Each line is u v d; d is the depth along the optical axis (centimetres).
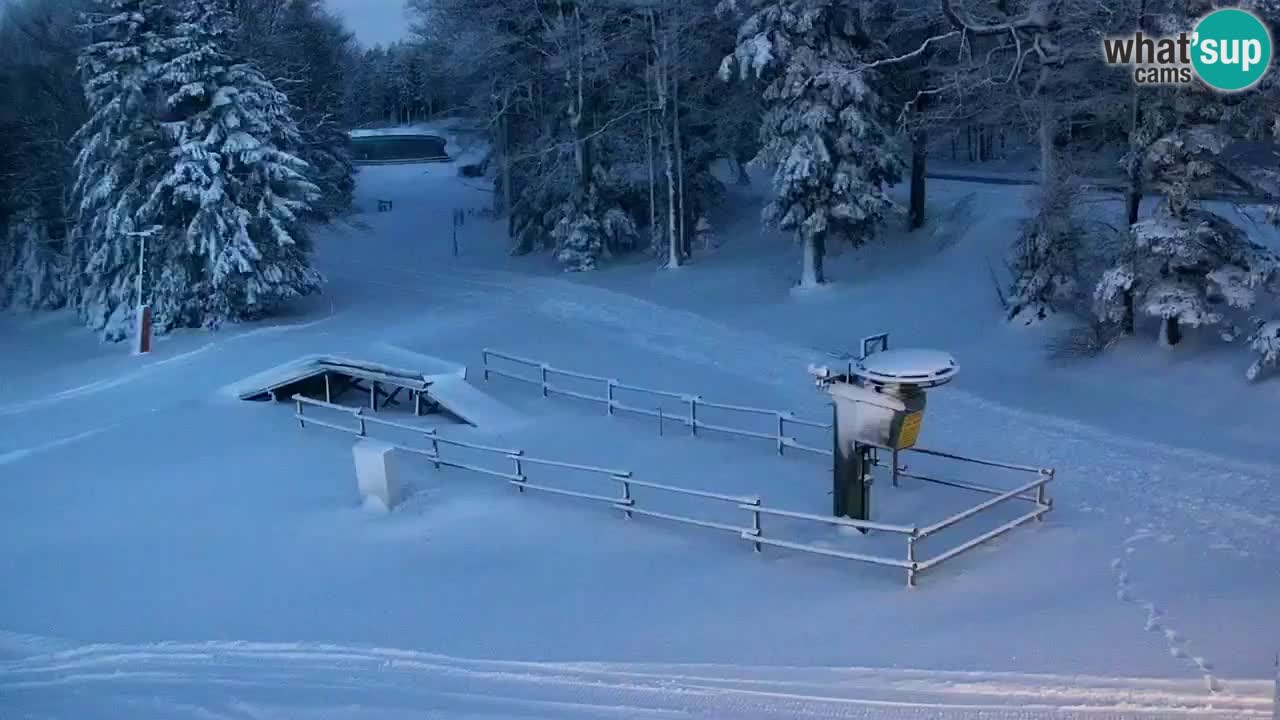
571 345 3073
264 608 1250
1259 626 993
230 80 3994
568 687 942
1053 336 2720
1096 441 1902
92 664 1095
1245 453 1780
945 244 3744
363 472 1612
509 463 1870
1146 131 2353
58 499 1784
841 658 978
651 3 4275
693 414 2009
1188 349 2361
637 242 4962
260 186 4031
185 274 3981
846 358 1745
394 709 895
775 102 3672
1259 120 2256
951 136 4375
